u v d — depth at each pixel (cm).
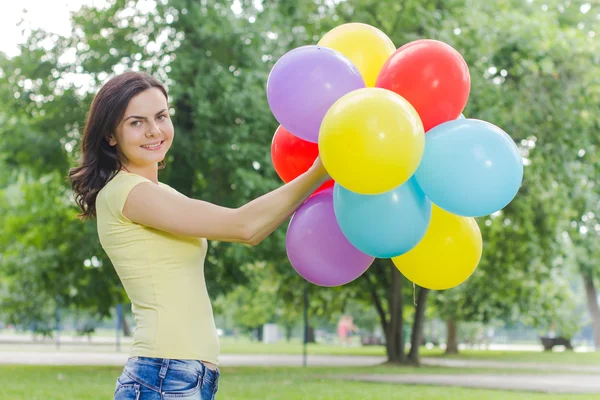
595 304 3108
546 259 1911
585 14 1905
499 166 269
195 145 1381
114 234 233
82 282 1666
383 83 293
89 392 1002
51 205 1703
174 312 229
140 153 241
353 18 1576
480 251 314
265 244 1454
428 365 1928
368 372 1565
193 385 226
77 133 1452
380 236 276
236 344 4000
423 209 280
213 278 1586
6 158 1488
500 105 1587
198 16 1416
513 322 2941
